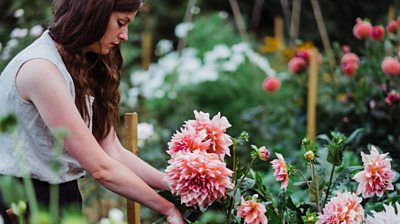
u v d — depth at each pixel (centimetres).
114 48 256
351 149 391
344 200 225
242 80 648
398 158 372
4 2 628
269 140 525
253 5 917
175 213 229
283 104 559
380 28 416
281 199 240
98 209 405
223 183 220
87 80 242
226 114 642
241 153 521
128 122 262
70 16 226
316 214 238
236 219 239
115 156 258
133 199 226
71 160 237
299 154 405
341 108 441
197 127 230
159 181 253
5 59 481
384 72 401
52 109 221
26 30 482
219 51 660
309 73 479
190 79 654
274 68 661
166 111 640
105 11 222
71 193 242
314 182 241
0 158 232
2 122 157
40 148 229
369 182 231
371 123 402
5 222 230
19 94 225
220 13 752
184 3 898
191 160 217
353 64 437
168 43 831
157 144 434
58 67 225
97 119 255
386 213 221
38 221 152
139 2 228
